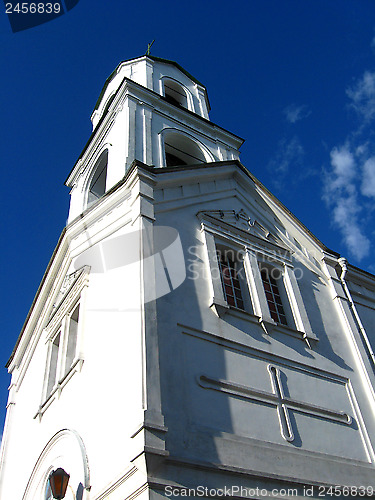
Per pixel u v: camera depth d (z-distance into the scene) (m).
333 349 12.52
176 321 9.81
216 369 9.66
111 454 8.21
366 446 10.72
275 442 9.30
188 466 7.70
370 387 12.05
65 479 8.72
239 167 16.08
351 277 15.94
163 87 22.41
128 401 8.34
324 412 10.70
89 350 10.43
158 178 12.84
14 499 11.95
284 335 11.70
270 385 10.30
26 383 14.57
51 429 10.95
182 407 8.52
